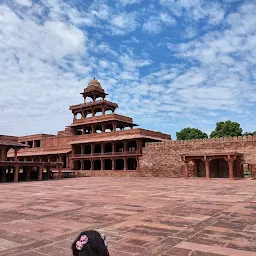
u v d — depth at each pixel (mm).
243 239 6527
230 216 9359
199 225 8047
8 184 29891
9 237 7070
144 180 34906
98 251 2012
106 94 60531
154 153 44656
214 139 39125
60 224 8562
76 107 60188
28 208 12008
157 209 11102
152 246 6074
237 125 59812
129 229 7691
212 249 5789
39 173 38031
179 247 5969
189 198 14750
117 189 21484
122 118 54375
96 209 11414
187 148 41406
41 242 6586
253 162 35438
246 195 15719
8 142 44781
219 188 20969
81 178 42812
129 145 55000
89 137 54250
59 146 59938
